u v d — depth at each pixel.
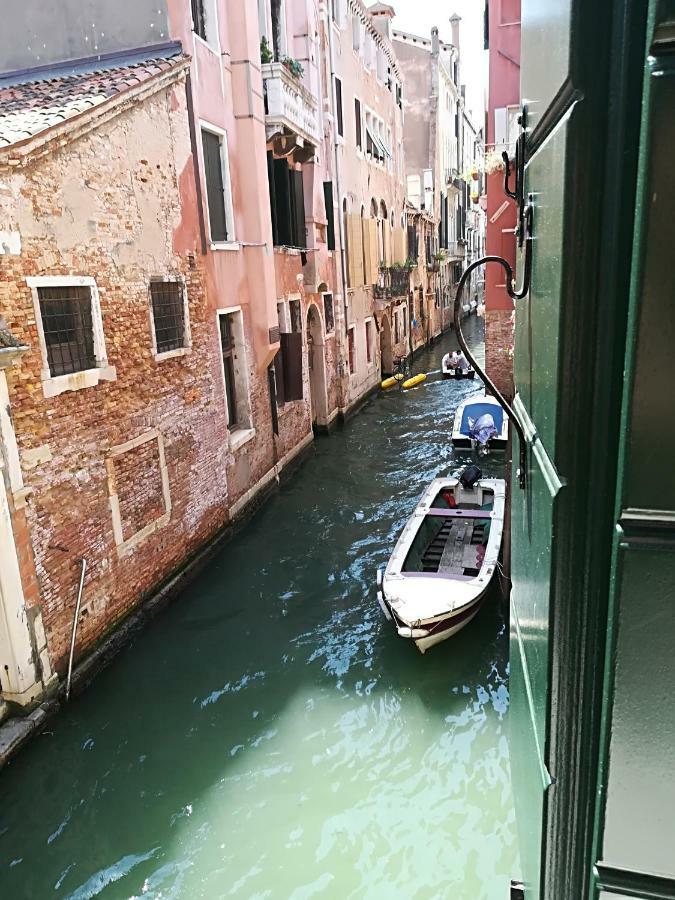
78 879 4.98
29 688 6.06
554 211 1.15
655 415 1.00
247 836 5.30
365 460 14.41
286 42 13.82
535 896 1.58
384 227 22.61
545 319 1.30
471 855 5.08
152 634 7.82
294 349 13.01
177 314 8.79
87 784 5.77
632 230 1.00
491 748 6.09
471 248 45.31
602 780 1.19
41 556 6.20
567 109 1.05
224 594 8.75
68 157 6.55
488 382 1.99
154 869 5.04
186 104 8.88
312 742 6.24
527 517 1.72
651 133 0.90
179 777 5.86
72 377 6.57
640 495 1.03
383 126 22.89
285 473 13.33
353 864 5.05
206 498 9.59
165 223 8.39
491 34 6.18
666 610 1.07
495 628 7.72
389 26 25.00
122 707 6.63
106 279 7.16
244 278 10.98
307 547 10.08
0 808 5.50
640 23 0.93
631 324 0.98
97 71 8.80
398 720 6.46
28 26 9.51
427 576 7.73
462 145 39.56
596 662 1.20
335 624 8.05
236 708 6.68
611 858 1.22
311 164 14.51
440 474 13.27
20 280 5.95
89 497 6.90
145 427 7.91
